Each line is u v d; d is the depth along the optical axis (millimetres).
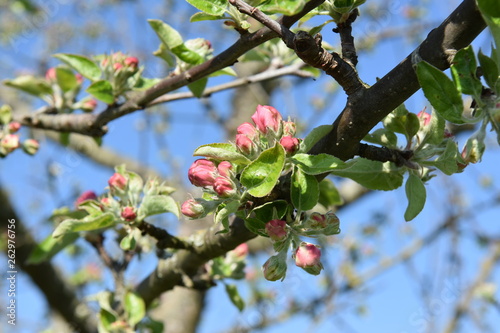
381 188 595
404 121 577
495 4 475
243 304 729
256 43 590
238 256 724
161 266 708
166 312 1151
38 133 1412
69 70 818
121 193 659
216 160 561
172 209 642
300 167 534
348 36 568
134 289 738
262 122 547
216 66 654
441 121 570
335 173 593
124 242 642
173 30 681
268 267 543
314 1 546
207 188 554
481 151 519
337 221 548
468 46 504
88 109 840
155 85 719
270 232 537
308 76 788
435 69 505
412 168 575
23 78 828
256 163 519
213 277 716
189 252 679
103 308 711
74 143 1649
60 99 835
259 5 549
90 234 744
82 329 1130
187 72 679
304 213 559
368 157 575
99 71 744
